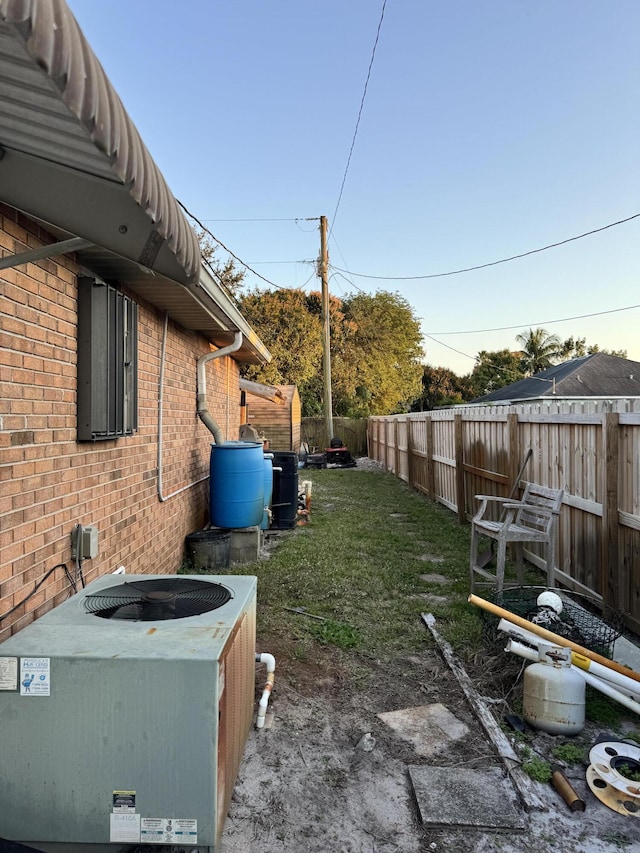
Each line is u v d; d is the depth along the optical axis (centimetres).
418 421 1212
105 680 183
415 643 402
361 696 329
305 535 763
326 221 2006
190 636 204
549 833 222
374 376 3294
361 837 220
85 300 325
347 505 1037
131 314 402
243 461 638
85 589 261
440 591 519
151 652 188
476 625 422
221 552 595
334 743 282
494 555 631
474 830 223
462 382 4678
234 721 228
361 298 3406
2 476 241
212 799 187
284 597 498
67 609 232
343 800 240
